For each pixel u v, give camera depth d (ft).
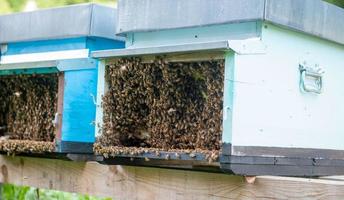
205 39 8.09
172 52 7.70
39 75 10.30
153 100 8.32
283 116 7.93
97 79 9.40
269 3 7.52
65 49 10.16
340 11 9.03
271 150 7.72
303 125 8.31
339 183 7.04
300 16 8.10
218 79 7.54
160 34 8.55
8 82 11.02
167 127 8.18
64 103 9.36
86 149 9.60
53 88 10.16
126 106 8.56
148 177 8.83
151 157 7.91
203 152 7.41
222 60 7.44
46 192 14.69
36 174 10.51
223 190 7.98
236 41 7.24
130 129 8.72
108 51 8.43
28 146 9.66
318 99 8.62
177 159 7.71
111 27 10.09
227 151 7.20
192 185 8.31
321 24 8.54
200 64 7.78
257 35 7.63
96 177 9.55
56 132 9.36
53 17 10.25
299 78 8.23
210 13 7.95
